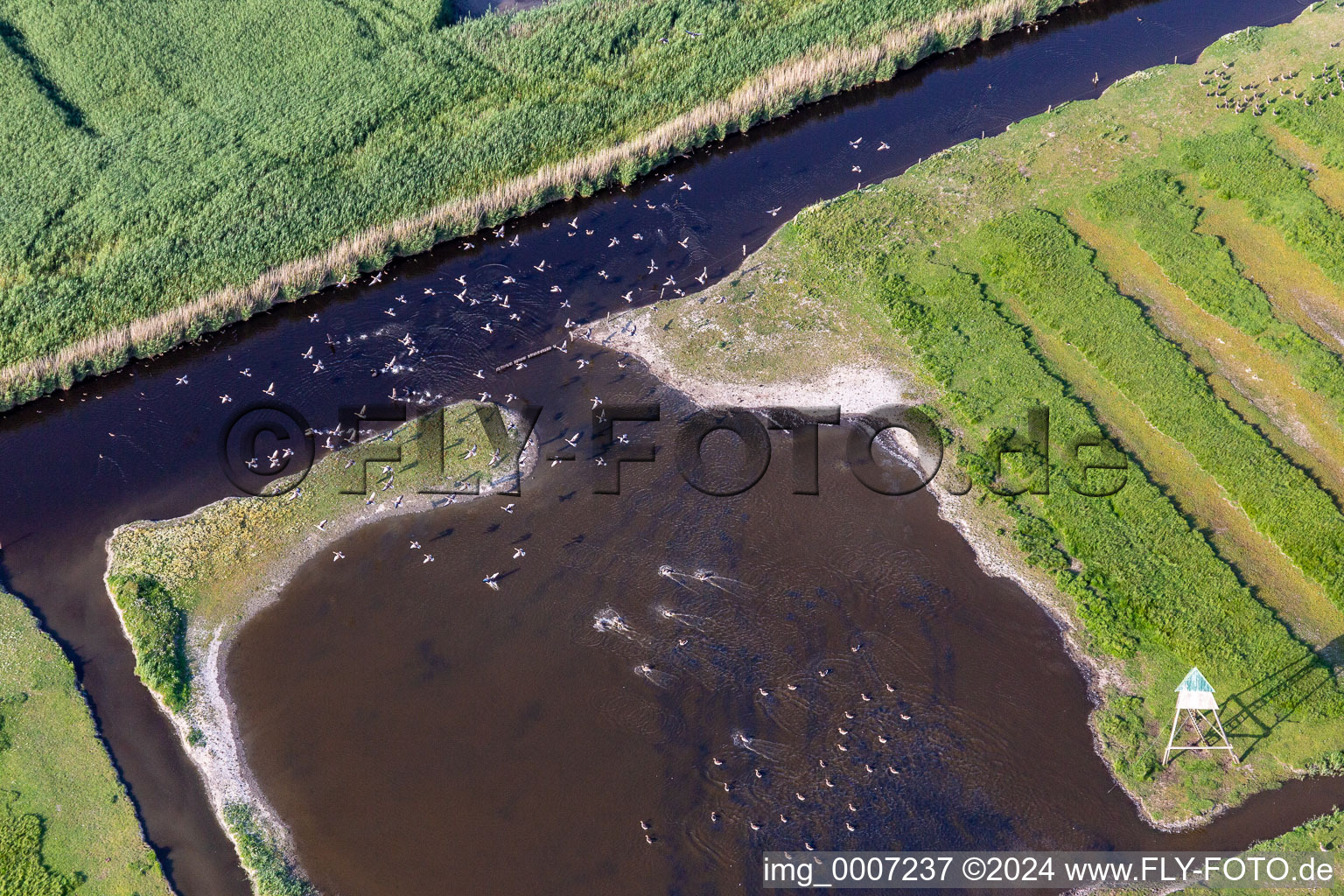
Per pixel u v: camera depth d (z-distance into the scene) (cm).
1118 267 7688
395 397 7306
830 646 5906
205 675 5947
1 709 5756
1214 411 6675
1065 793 5281
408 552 6450
